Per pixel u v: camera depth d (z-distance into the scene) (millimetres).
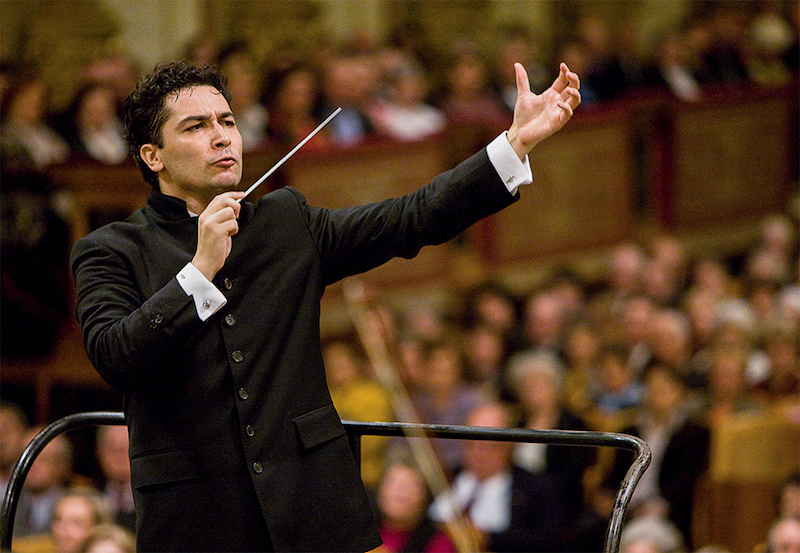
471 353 24094
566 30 41656
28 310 22312
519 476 18562
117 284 6090
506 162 6234
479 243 30672
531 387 20625
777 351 22766
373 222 6387
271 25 35188
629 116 34000
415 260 28781
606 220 33625
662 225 34969
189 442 5922
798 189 38562
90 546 16969
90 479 19750
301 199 6516
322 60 29562
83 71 28609
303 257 6281
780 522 17125
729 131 36562
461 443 19531
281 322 6102
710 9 40594
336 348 22594
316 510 5934
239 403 5898
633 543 18391
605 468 19312
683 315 26234
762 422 19453
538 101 6305
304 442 5957
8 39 31938
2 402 22125
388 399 21297
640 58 37750
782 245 32688
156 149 6289
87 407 22188
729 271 36281
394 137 27984
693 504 19359
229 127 6363
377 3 38094
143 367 5660
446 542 17547
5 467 19672
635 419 20438
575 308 27312
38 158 23562
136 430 6035
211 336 5973
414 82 30984
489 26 39594
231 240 6148
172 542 5875
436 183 6367
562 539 18062
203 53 28234
